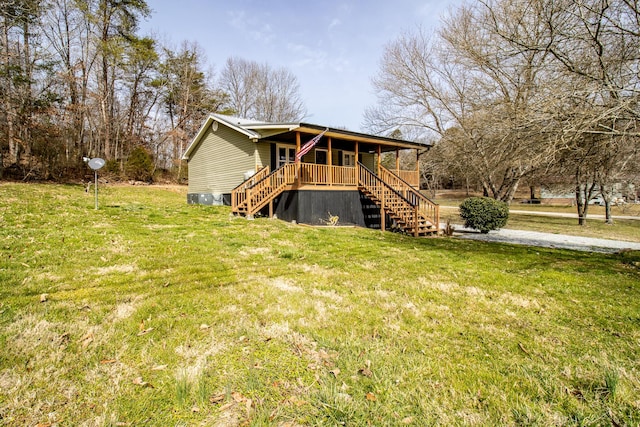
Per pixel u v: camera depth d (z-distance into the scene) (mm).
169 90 29375
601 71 6684
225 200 15273
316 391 2154
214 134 16438
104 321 2990
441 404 2064
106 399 1990
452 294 4246
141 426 1799
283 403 2035
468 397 2139
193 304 3490
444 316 3502
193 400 2018
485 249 8297
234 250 6105
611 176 9531
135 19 24609
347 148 16969
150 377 2232
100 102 23469
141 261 4957
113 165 22016
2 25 16203
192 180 19047
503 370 2467
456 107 18250
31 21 17406
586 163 7598
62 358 2379
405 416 1944
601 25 6715
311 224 11633
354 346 2756
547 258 7105
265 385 2209
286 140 14422
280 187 11344
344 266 5484
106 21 22984
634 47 6574
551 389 2240
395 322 3275
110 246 5688
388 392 2166
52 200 10984
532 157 7238
